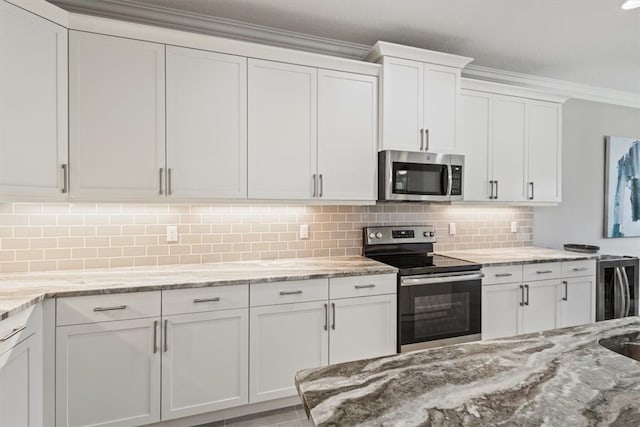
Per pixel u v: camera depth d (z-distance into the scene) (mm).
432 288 2529
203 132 2225
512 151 3148
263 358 2135
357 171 2600
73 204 2238
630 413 791
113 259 2336
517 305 2867
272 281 2133
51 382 1730
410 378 953
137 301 1876
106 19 1987
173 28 2463
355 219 2986
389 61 2619
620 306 3283
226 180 2279
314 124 2479
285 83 2406
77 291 1764
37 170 1843
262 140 2357
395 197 2617
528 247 3639
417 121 2701
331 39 2803
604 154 4000
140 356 1893
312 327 2236
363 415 778
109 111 2039
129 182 2086
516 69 3422
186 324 1974
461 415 780
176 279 2033
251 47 2293
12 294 1668
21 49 1771
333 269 2377
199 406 2010
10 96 1744
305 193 2467
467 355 1106
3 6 1703
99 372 1823
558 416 777
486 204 3109
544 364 1039
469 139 2980
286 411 2244
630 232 4105
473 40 2812
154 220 2430
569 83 3748
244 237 2660
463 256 3066
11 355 1453
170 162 2160
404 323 2447
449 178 2766
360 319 2357
